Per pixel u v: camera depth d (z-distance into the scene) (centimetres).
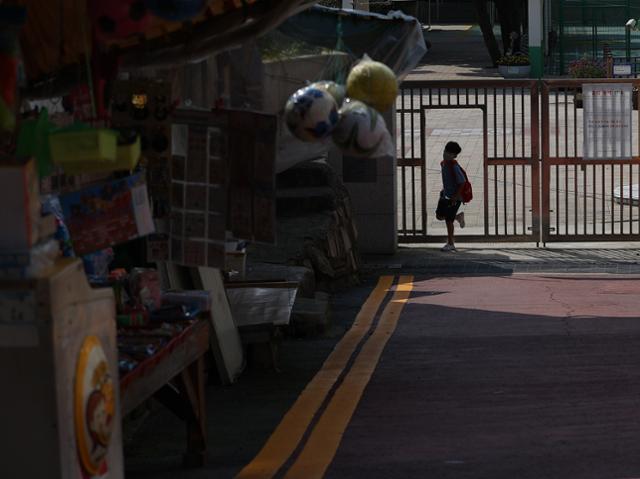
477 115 4094
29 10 829
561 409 1037
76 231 809
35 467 597
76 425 615
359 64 863
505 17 5984
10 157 608
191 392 901
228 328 1266
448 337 1459
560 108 4125
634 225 2541
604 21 5828
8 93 699
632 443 894
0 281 587
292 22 1327
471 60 6319
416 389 1169
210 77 1229
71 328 613
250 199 955
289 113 845
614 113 2264
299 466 879
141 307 895
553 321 1538
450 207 2278
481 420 1013
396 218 2298
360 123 844
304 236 1873
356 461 885
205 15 963
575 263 2125
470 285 1933
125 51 970
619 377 1162
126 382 726
